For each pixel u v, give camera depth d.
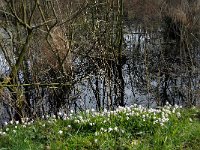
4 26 13.61
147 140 7.18
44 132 7.69
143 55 21.62
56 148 6.79
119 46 20.56
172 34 23.91
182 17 22.45
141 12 25.22
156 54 22.03
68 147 6.79
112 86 17.53
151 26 24.56
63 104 15.38
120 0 20.89
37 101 14.54
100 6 19.70
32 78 14.84
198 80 18.25
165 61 20.86
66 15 15.98
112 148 6.82
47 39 14.21
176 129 7.38
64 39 15.60
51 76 15.91
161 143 7.03
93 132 7.69
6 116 13.97
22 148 6.75
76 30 17.88
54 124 8.14
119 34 20.62
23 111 13.76
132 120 8.00
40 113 14.84
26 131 7.72
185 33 22.36
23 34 15.10
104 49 18.50
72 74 16.05
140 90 18.34
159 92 17.91
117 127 7.61
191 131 7.54
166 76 19.28
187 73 18.75
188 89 17.17
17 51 14.21
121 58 20.70
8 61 13.48
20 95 12.72
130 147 6.80
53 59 15.59
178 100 17.22
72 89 15.78
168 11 24.06
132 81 19.39
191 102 16.30
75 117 8.51
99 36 18.11
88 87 17.50
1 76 13.94
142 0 25.33
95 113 8.68
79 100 16.30
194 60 20.44
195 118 8.85
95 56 17.83
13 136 7.44
